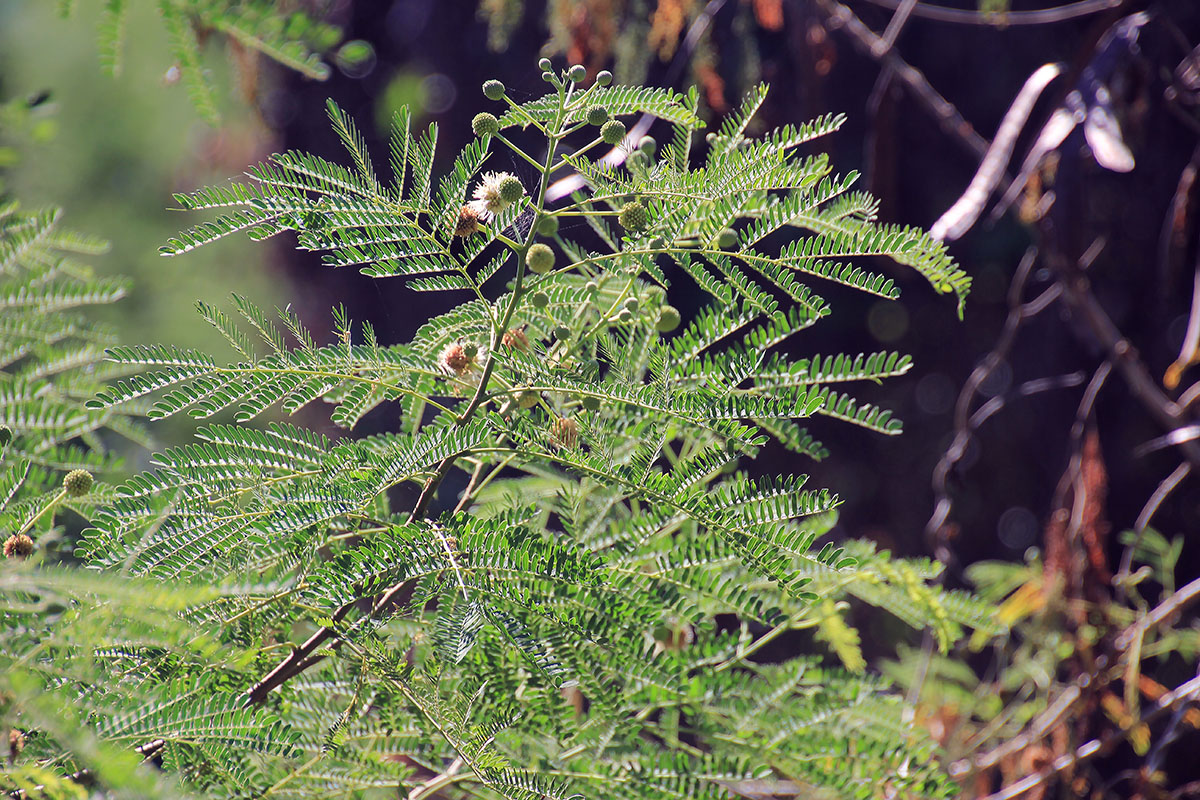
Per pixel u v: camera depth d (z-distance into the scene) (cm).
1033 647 257
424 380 200
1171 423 276
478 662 198
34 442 201
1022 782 240
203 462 196
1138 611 249
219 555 196
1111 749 236
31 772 187
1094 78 249
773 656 348
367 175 196
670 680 198
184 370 195
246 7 188
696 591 198
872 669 363
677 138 201
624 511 208
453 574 194
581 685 197
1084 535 251
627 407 201
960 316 198
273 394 196
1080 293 270
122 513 195
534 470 207
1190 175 261
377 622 196
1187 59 266
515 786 194
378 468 196
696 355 201
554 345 204
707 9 272
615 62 287
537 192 203
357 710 200
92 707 189
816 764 204
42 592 187
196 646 189
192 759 194
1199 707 234
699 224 199
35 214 204
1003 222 450
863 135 433
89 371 207
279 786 197
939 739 243
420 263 197
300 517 195
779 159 197
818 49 279
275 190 195
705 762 201
